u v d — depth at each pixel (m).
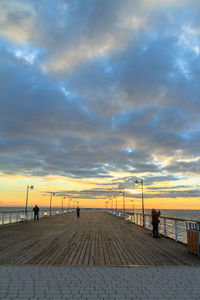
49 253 7.05
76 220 22.70
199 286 4.17
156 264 5.79
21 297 3.64
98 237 10.76
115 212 35.53
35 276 4.64
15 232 12.61
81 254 6.93
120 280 4.45
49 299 3.58
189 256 6.76
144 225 15.49
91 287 4.09
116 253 7.12
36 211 22.03
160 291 3.94
